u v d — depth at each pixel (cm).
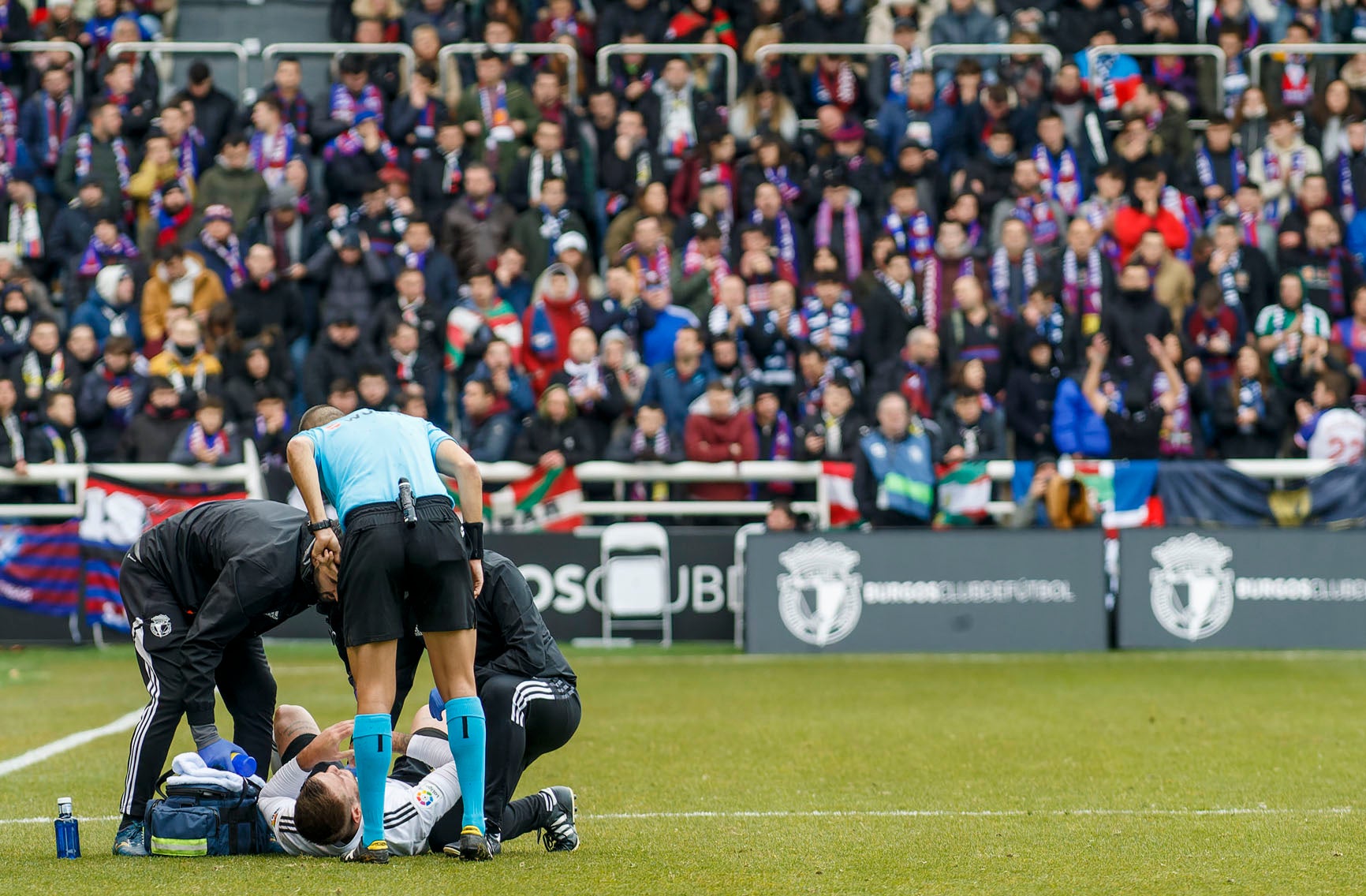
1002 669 3538
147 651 1577
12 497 4062
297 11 5647
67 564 3931
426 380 4138
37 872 1450
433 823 1528
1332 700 3002
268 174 4641
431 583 1467
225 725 2586
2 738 2525
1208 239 4506
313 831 1497
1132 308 4234
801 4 5250
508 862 1493
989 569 3891
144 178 4609
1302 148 4834
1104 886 1398
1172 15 5306
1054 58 5066
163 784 1587
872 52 5088
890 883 1409
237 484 3944
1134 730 2609
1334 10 5338
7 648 3903
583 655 3800
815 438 3984
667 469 3984
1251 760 2291
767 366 4188
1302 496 3984
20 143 4788
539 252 4519
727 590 3972
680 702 2991
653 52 5059
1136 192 4628
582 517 3994
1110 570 3916
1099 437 4100
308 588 1566
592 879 1414
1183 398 4153
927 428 4003
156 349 4250
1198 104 5103
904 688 3212
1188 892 1370
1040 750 2402
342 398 3953
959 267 4422
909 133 4781
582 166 4684
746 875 1438
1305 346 4247
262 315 4256
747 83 5150
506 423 4031
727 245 4494
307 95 5347
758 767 2252
